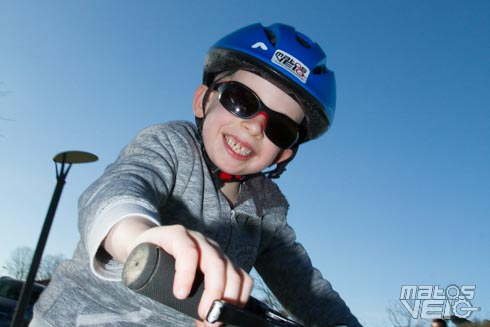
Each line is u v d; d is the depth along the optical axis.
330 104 2.23
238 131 2.01
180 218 1.85
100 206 1.11
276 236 2.38
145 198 1.18
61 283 1.75
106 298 1.66
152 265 0.76
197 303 0.82
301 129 2.30
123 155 1.84
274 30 2.20
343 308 2.35
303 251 2.45
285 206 2.42
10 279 11.37
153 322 1.69
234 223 2.05
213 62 2.20
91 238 1.05
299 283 2.37
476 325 4.96
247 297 0.88
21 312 7.48
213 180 2.05
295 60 2.08
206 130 2.06
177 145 1.90
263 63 2.04
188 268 0.78
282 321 0.97
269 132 2.04
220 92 2.06
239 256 2.11
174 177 1.80
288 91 2.07
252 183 2.29
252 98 2.03
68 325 1.64
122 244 0.98
